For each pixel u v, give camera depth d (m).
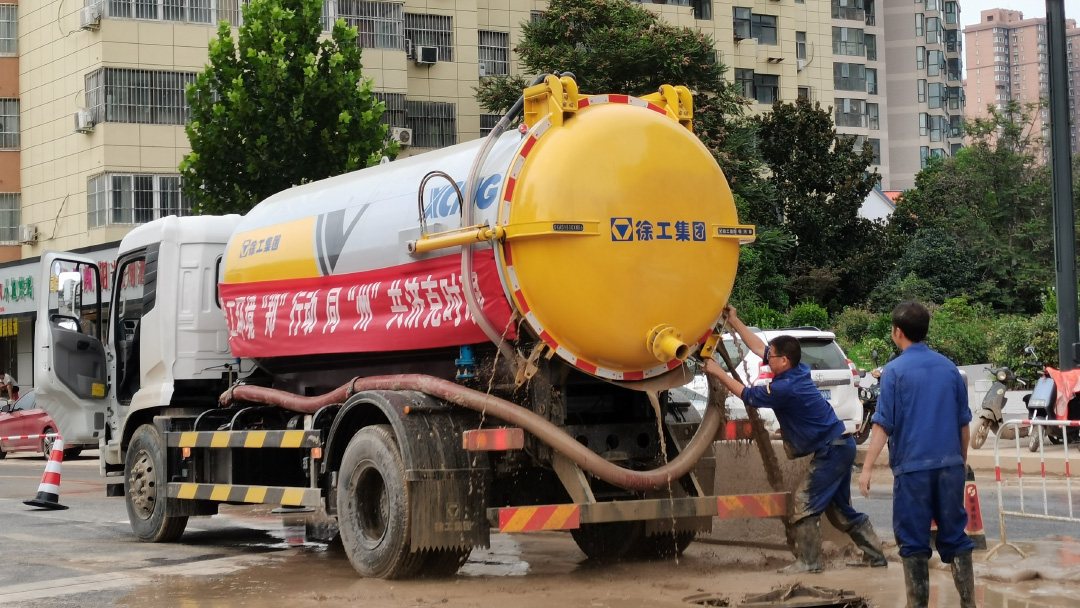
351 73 28.11
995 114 44.78
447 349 8.53
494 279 7.80
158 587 8.45
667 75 32.84
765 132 42.19
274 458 10.19
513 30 43.69
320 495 9.05
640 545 9.23
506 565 9.17
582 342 7.74
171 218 11.75
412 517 7.89
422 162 9.02
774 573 8.31
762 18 54.50
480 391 8.20
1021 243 42.44
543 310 7.68
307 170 27.70
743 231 8.30
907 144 89.06
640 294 7.79
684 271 7.98
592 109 8.02
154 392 11.47
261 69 26.88
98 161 34.94
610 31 32.84
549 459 7.99
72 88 36.34
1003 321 28.97
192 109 27.67
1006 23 191.12
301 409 9.77
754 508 8.24
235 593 8.11
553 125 7.86
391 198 8.99
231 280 10.86
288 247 10.06
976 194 43.66
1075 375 16.17
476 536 8.02
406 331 8.59
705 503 8.08
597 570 8.77
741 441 8.77
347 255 9.23
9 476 20.59
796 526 8.30
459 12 42.22
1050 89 16.78
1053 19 16.64
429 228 8.34
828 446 8.21
